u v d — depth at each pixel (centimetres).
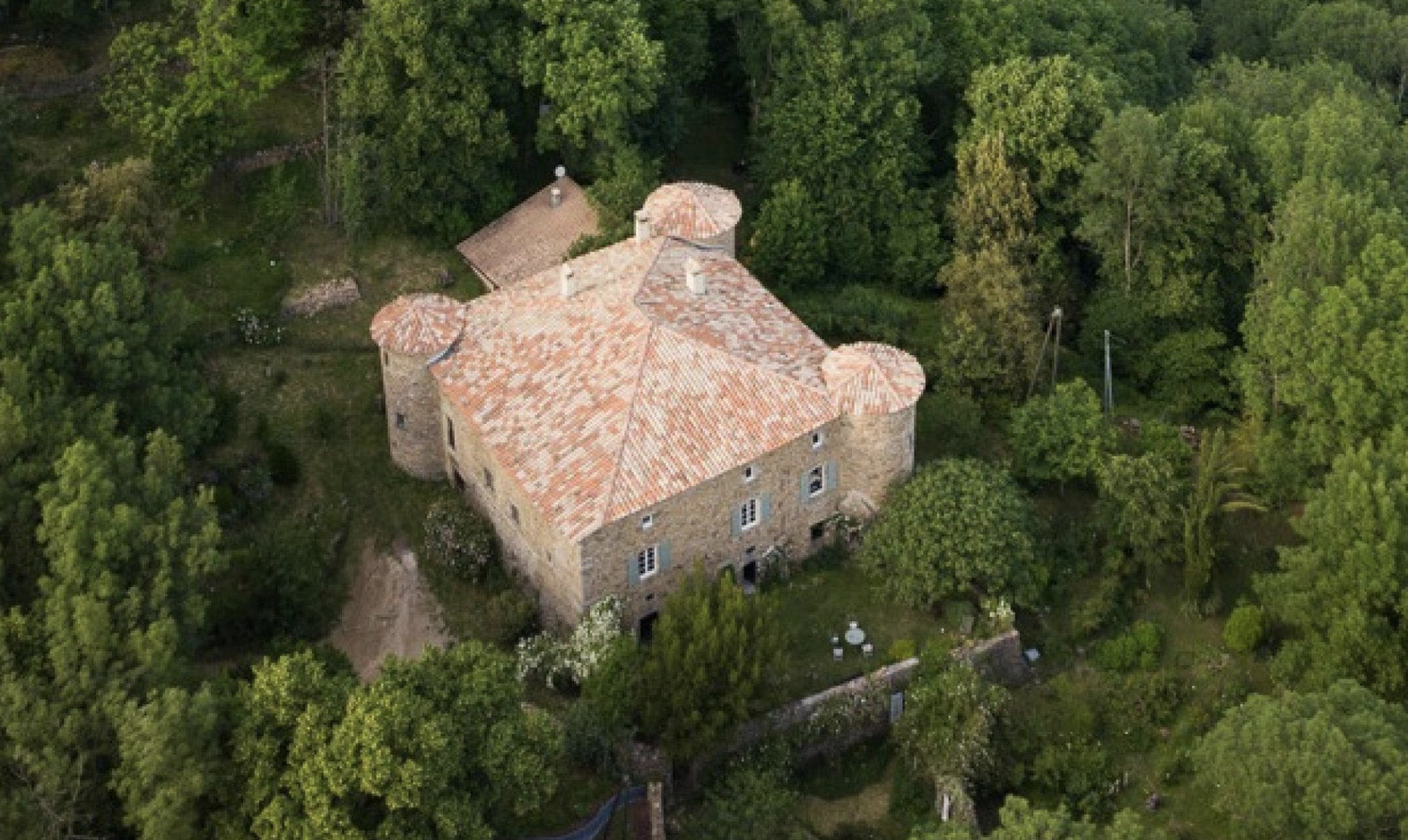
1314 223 8650
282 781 5984
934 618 7900
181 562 6594
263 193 9531
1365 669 7456
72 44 9931
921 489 7888
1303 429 8375
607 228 9056
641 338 7850
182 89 9394
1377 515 7456
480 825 6084
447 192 9431
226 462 8281
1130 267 9825
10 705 6031
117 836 6200
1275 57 13988
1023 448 8600
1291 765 6575
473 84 9238
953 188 10281
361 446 8506
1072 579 8294
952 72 10569
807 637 7794
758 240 9625
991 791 7444
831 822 7338
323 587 7825
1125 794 7481
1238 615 7975
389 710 5953
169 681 6294
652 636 7706
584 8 9225
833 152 9825
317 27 9894
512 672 6675
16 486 6688
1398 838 6519
